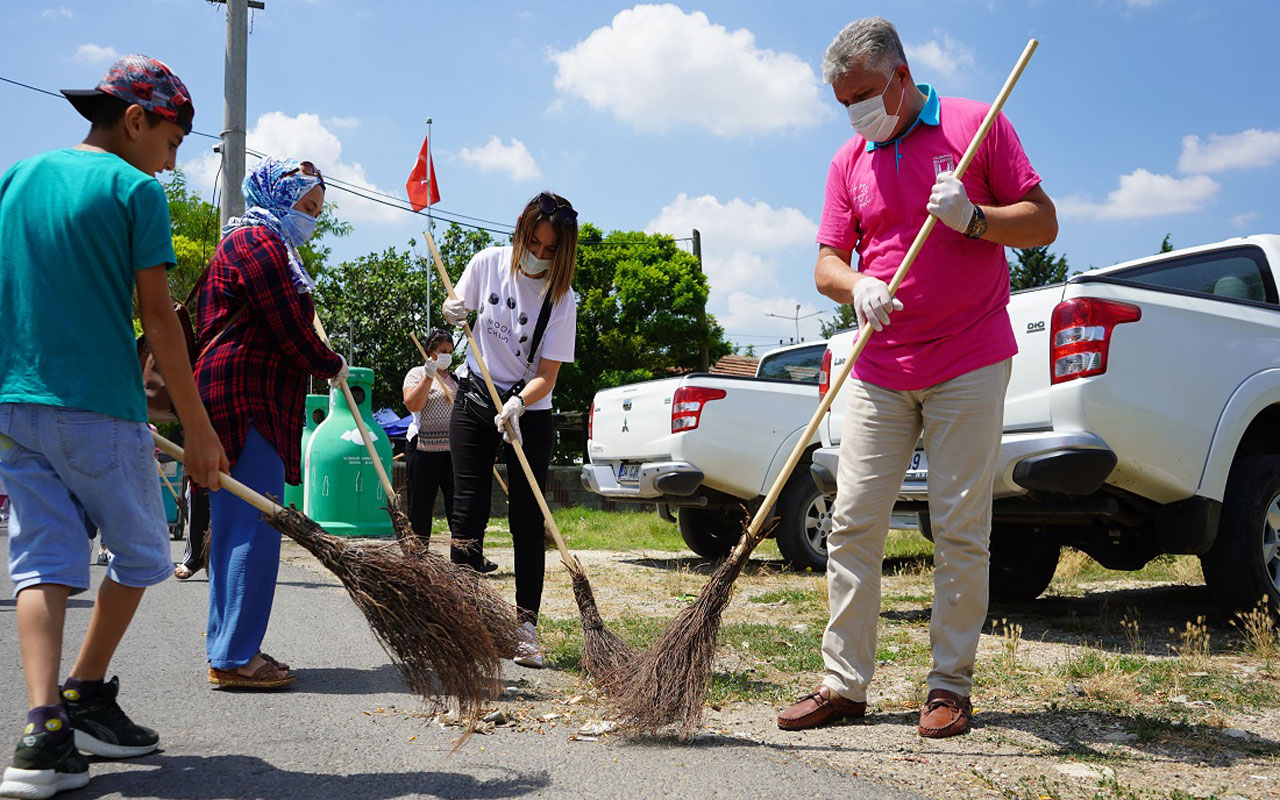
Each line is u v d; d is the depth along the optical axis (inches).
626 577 299.9
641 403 330.3
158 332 107.3
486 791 105.7
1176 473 189.6
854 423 141.6
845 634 138.2
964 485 134.3
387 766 114.0
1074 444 181.2
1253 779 112.9
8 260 104.4
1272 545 199.2
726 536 361.1
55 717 101.5
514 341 180.2
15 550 103.8
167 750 119.0
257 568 149.9
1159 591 269.3
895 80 135.0
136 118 111.4
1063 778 113.0
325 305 1003.9
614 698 132.1
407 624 120.1
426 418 299.4
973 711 142.3
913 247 129.5
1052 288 189.9
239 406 148.4
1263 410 207.8
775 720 139.3
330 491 415.5
